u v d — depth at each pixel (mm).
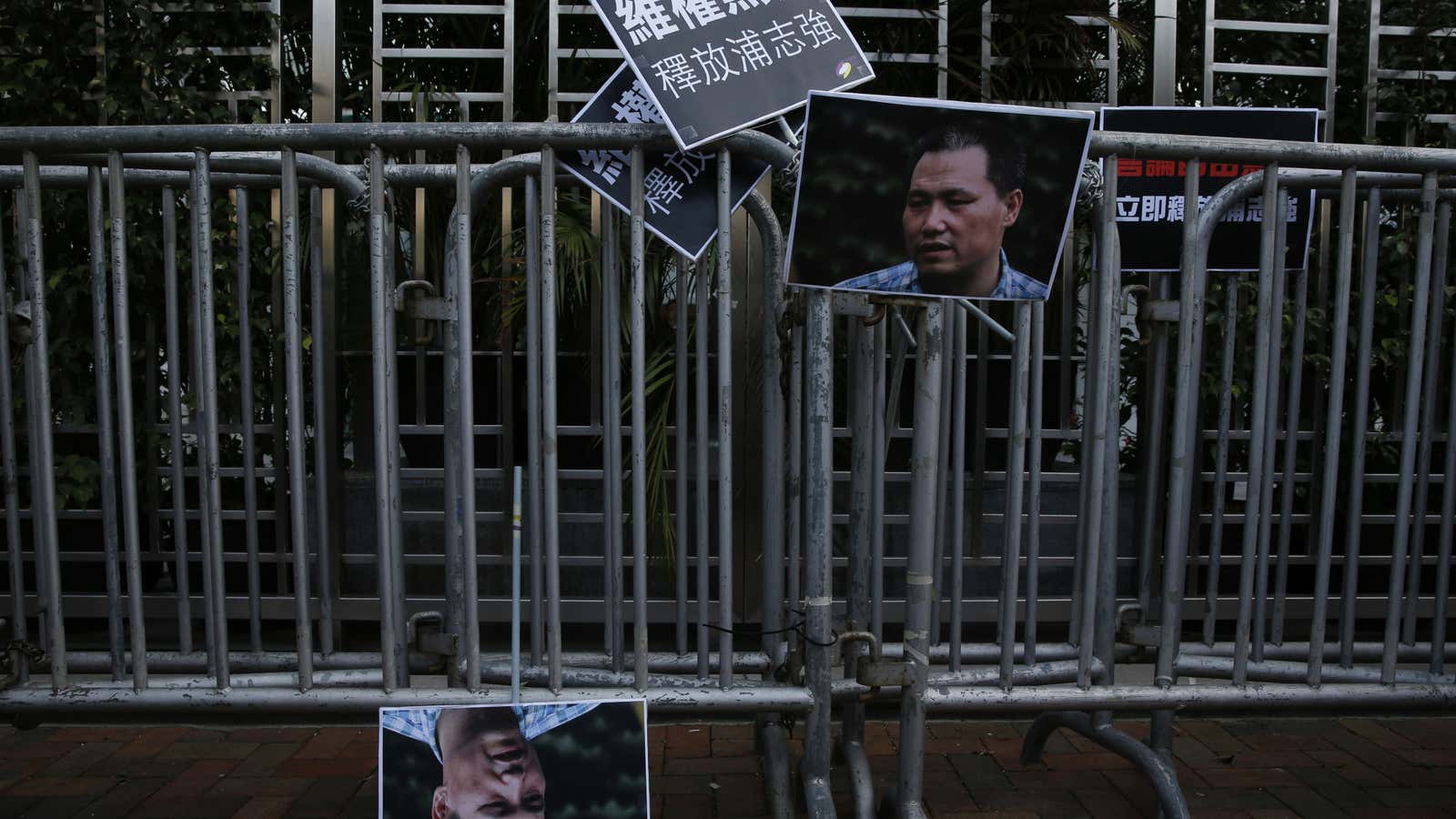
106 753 3379
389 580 2330
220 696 2307
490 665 2557
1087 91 4273
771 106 2266
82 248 4090
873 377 2604
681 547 2885
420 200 3979
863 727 2824
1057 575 4180
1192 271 2422
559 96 4141
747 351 3941
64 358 4039
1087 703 2432
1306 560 4176
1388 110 4277
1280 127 3510
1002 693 2412
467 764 2193
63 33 4023
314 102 4043
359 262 4113
